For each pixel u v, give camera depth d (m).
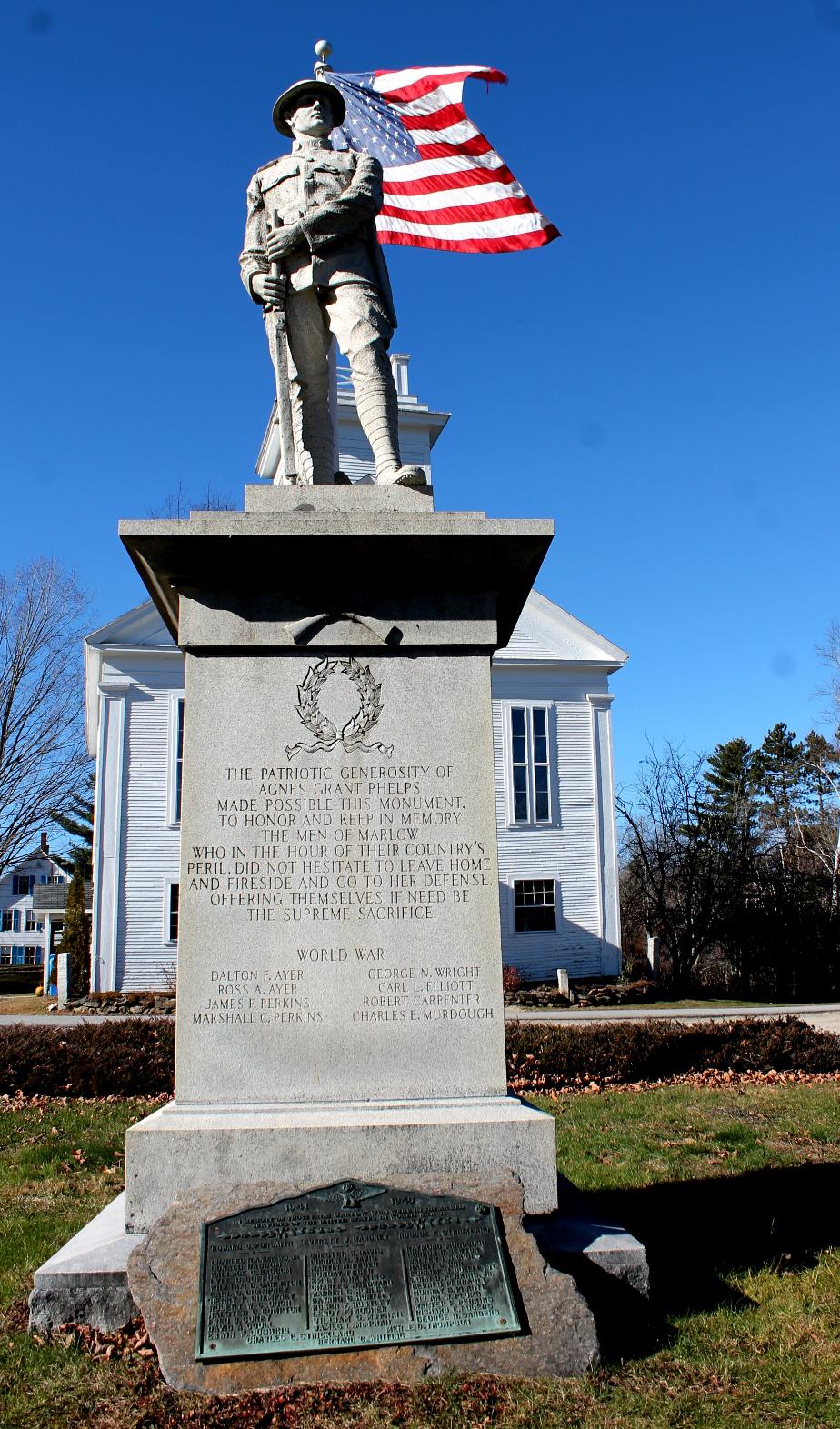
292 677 5.28
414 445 31.73
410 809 5.18
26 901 74.81
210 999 4.94
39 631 41.25
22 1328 4.52
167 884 27.44
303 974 4.99
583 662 30.69
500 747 30.11
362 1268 4.21
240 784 5.15
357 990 4.99
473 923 5.10
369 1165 4.71
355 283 6.20
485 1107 4.89
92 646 27.78
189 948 4.98
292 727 5.22
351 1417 3.80
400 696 5.30
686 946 33.28
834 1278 5.23
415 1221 4.35
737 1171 7.91
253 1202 4.38
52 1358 4.19
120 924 27.16
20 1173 7.97
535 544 5.28
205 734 5.19
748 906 33.28
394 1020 4.98
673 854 34.69
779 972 32.94
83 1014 25.52
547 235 11.89
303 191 6.26
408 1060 4.95
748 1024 14.92
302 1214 4.35
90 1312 4.41
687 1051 13.82
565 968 29.45
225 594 5.32
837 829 46.28
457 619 5.37
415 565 5.37
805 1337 4.52
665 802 36.28
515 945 29.25
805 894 33.81
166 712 27.97
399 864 5.12
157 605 5.96
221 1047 4.91
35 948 72.50
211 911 5.02
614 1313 4.56
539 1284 4.25
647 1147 8.83
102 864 27.28
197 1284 4.16
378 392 6.02
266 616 5.30
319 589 5.35
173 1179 4.67
